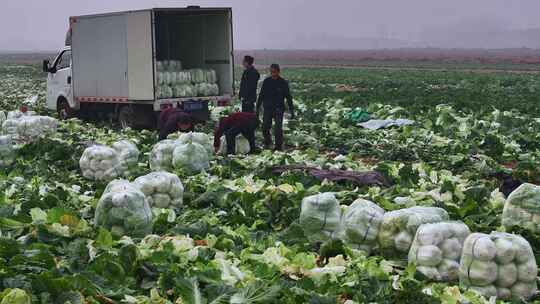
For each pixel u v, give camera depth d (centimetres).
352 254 1138
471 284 1038
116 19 2970
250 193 1475
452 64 11650
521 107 3666
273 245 1197
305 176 1702
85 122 3322
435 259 1086
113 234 1254
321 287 980
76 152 2098
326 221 1246
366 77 7250
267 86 2397
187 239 1167
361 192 1591
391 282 1024
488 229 1305
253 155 2175
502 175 1894
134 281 1005
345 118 3130
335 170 1791
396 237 1173
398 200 1455
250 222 1359
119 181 1411
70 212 1259
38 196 1496
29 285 912
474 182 1797
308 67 10644
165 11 2842
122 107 3045
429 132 2669
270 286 951
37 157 2055
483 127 2839
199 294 922
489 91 5012
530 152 2406
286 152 2347
